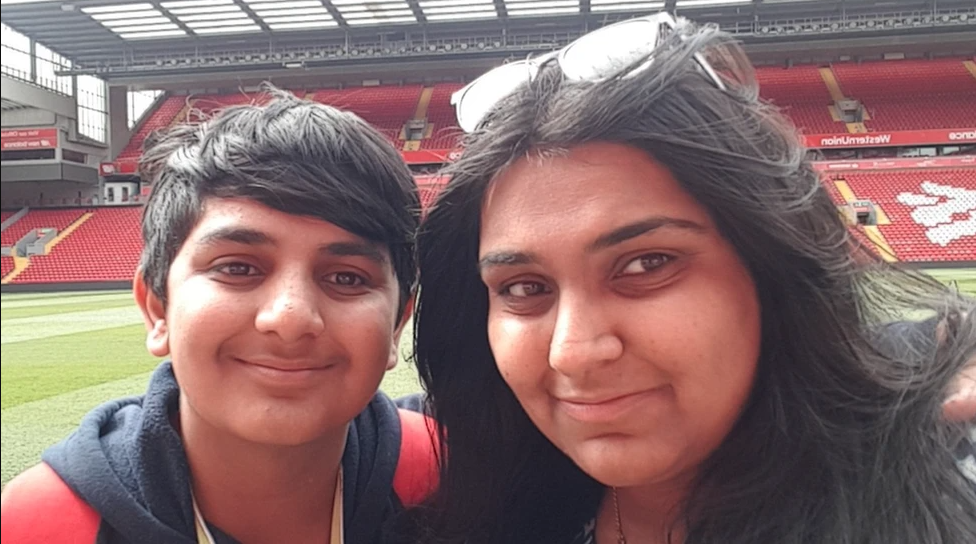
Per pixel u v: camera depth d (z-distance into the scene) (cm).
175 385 46
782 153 35
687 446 33
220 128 43
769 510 34
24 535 41
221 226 39
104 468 43
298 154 41
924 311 43
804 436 34
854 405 35
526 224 33
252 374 39
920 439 35
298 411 40
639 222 31
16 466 132
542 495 46
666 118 32
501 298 36
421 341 45
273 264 40
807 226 35
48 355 259
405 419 58
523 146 33
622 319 32
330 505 49
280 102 47
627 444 33
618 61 34
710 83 34
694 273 32
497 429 45
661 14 37
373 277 43
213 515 45
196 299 39
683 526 37
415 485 53
